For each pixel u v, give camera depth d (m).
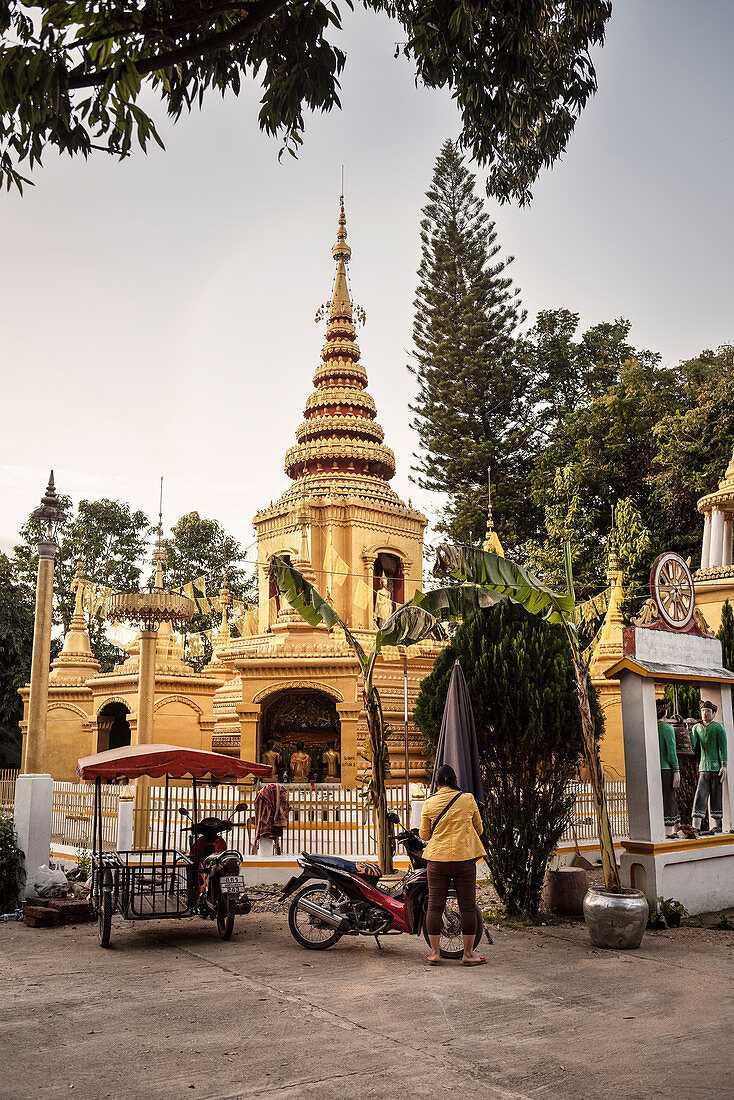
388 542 29.03
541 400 43.12
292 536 28.58
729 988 7.73
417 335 42.91
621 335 44.41
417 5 9.04
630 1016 6.84
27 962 8.80
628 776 11.40
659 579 12.27
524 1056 5.89
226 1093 5.22
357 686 20.05
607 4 9.99
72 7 6.16
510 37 8.57
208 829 11.28
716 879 11.96
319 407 32.19
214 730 23.31
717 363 36.16
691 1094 5.25
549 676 11.28
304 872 9.61
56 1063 5.73
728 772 12.74
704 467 32.28
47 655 12.89
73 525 42.88
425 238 42.78
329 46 8.20
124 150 6.89
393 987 7.71
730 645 16.30
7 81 6.28
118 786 14.63
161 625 24.03
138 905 10.02
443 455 42.12
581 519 34.72
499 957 9.02
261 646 26.05
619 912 9.39
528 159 10.95
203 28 8.03
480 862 15.05
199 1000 7.28
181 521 46.16
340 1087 5.32
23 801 12.16
